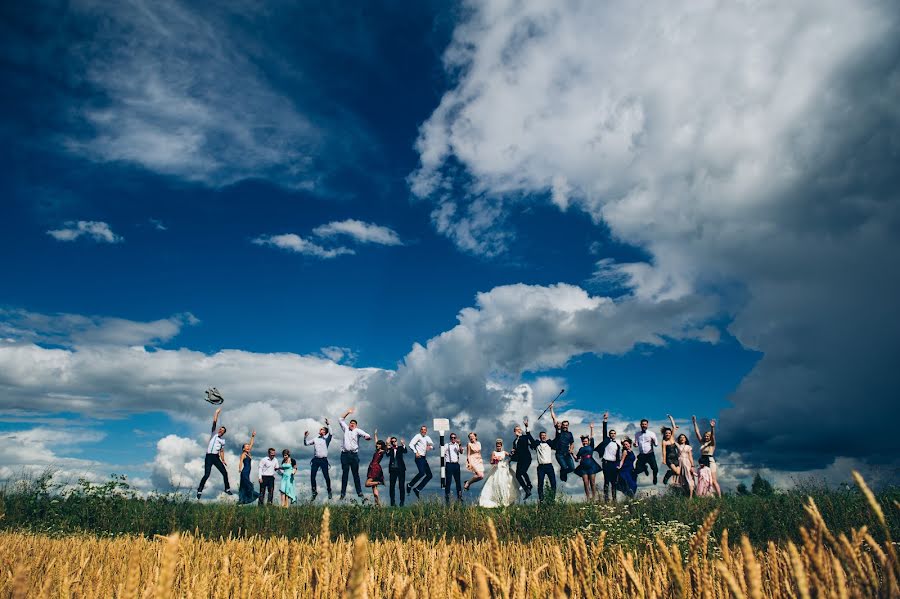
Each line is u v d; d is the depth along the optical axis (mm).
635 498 11961
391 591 2088
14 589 1147
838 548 1168
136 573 1057
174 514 12188
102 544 6148
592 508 11219
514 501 13727
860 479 1062
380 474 15297
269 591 2180
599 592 1862
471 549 4812
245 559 2135
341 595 2098
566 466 13875
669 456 13773
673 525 7629
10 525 11258
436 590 1779
